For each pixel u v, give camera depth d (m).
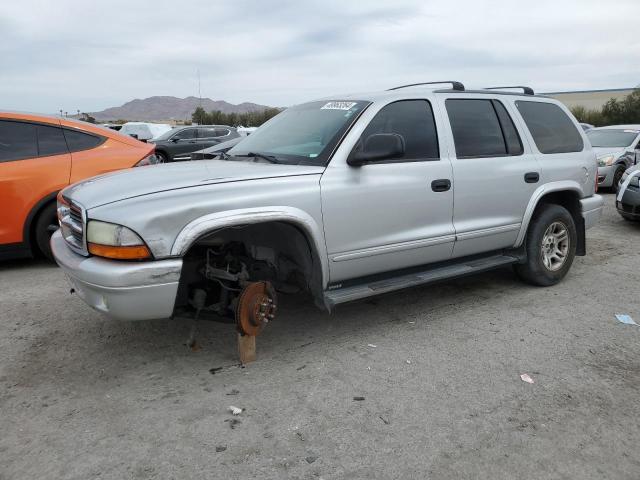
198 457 2.68
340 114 4.18
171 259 3.15
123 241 3.06
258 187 3.43
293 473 2.57
